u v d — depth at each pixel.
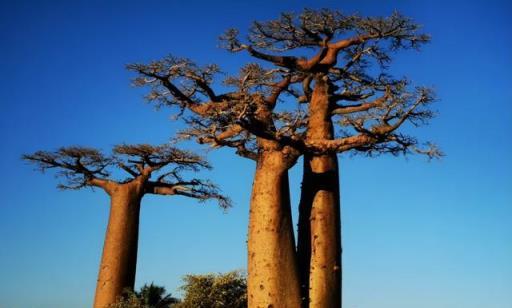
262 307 12.95
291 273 13.23
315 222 13.84
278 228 13.38
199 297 18.28
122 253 21.02
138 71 14.88
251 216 13.62
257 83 14.95
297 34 15.27
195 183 22.36
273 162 13.70
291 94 15.72
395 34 14.96
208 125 14.05
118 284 20.69
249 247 13.46
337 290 13.56
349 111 14.57
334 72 15.23
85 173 22.00
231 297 18.55
